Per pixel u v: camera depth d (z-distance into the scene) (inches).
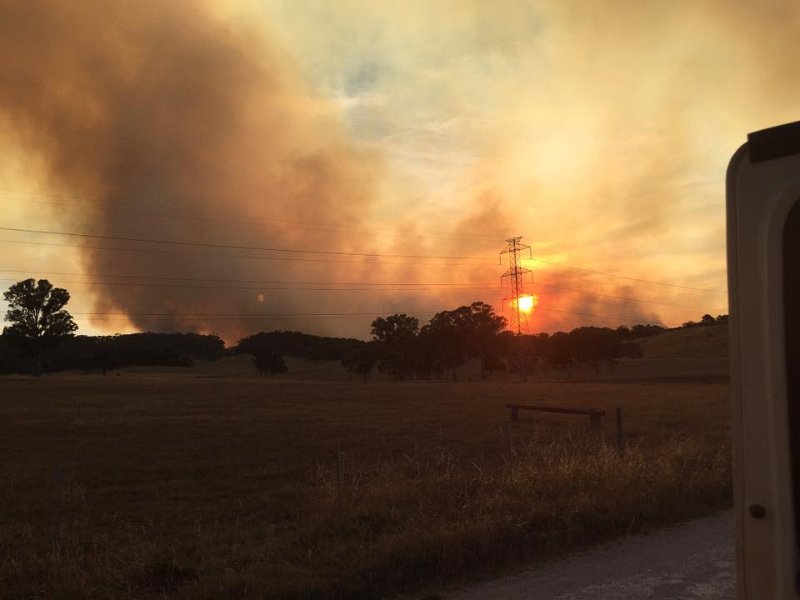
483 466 513.0
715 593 224.8
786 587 89.3
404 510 326.3
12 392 2233.0
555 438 772.0
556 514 308.7
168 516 379.2
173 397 1945.1
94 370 6387.8
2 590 232.1
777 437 91.4
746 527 94.0
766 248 94.7
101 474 569.0
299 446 759.7
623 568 256.4
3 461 655.8
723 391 2113.7
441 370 5693.9
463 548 263.6
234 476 547.2
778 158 95.9
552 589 233.9
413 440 802.8
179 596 220.4
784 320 92.2
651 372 4630.9
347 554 257.9
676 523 328.8
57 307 4960.6
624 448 546.9
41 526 357.7
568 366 5428.2
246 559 258.2
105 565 252.7
